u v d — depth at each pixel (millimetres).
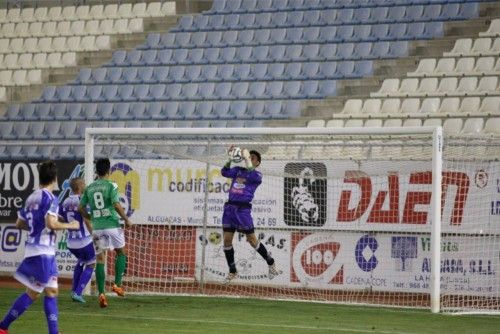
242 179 44344
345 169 46656
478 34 70062
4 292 48250
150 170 50688
